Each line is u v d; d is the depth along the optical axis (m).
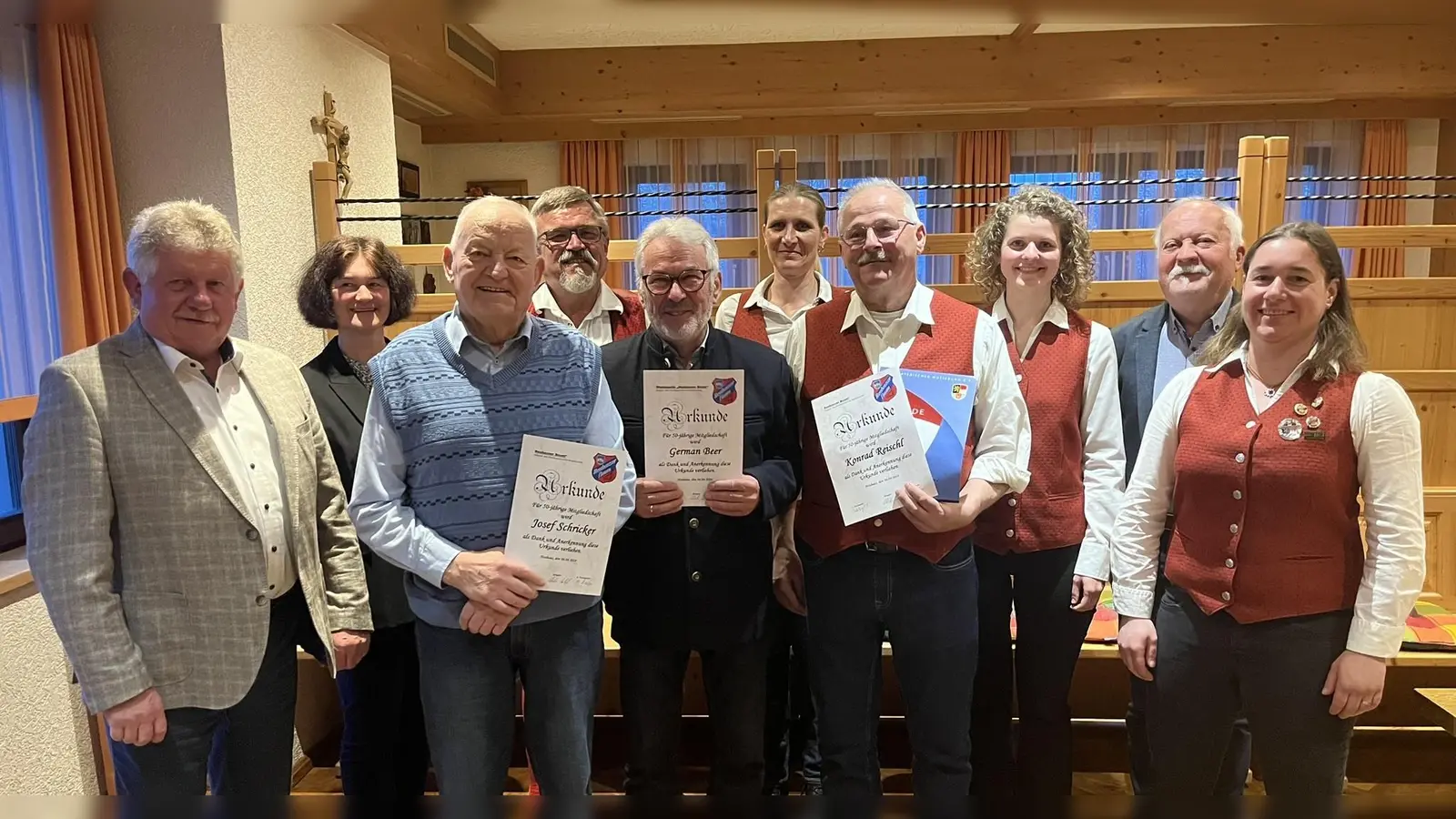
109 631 1.39
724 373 1.69
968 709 1.75
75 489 1.39
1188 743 1.64
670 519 1.76
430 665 1.53
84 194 2.31
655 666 1.83
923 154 6.89
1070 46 5.43
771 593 1.87
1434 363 2.71
